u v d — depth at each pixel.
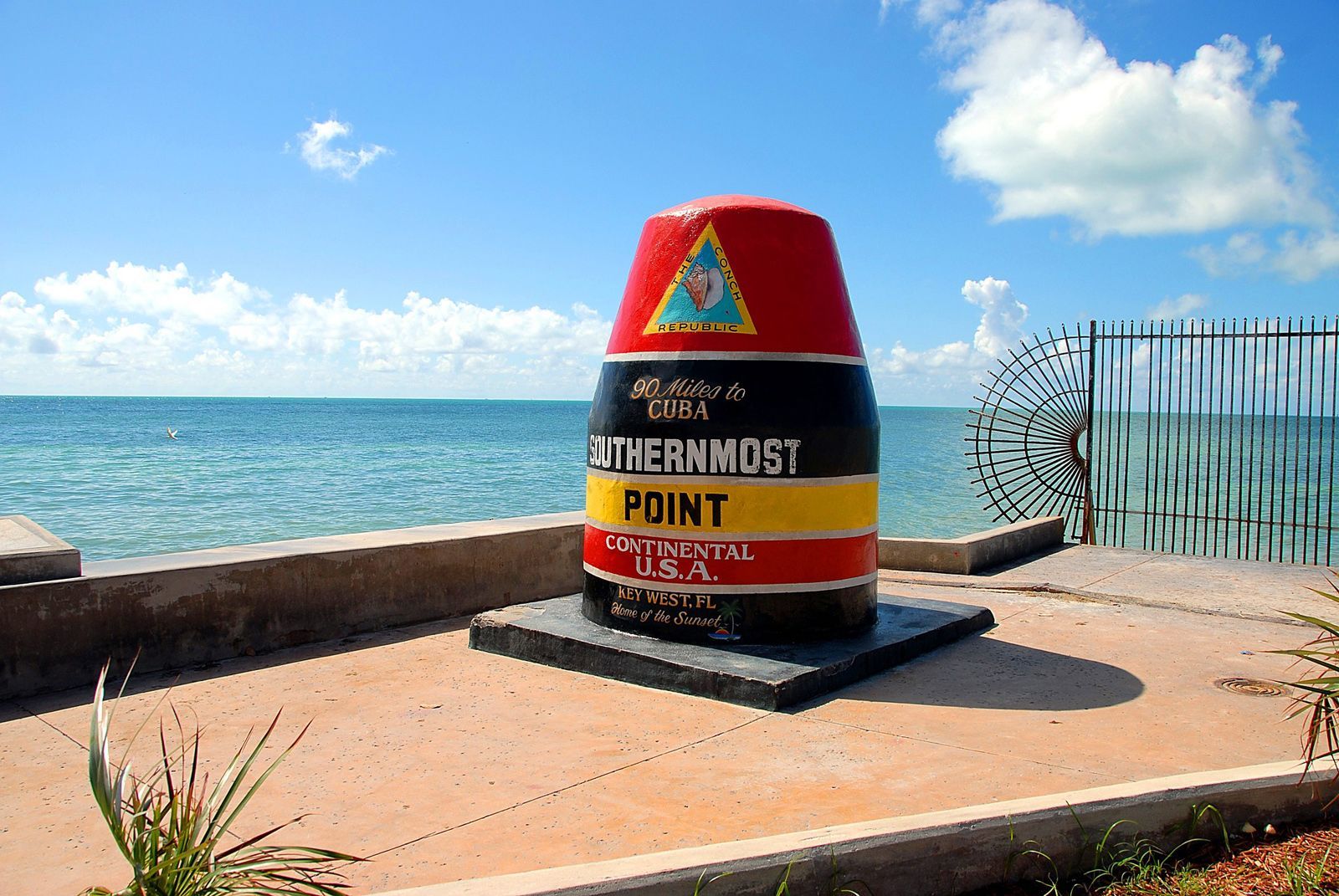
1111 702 5.08
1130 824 3.29
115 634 5.61
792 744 4.44
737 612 5.75
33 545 5.60
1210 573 9.24
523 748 4.42
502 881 2.71
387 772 4.12
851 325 6.25
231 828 3.53
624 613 5.98
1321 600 7.92
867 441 6.13
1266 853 3.26
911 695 5.24
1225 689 5.32
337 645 6.45
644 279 6.17
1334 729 3.59
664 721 4.81
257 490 28.94
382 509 24.11
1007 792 3.79
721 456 5.75
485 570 7.53
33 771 4.20
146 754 4.36
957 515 24.61
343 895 2.97
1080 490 11.72
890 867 2.99
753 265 5.90
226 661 6.03
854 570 6.04
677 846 3.34
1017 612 7.54
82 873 3.23
